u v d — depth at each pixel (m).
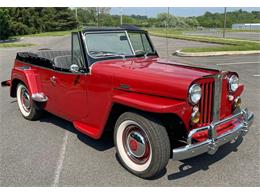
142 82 3.28
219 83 3.33
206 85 3.25
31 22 47.12
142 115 3.16
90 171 3.49
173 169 3.52
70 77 4.14
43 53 5.47
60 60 4.57
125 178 3.35
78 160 3.76
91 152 3.99
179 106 3.02
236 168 3.52
